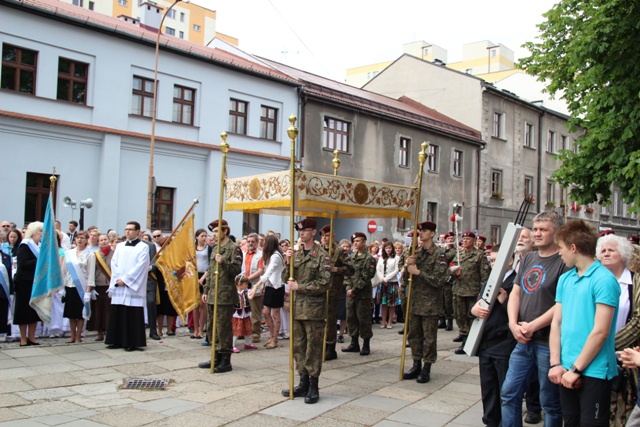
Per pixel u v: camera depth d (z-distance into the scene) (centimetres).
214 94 2172
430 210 3044
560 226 460
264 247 1048
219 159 2177
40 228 995
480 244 1363
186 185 2108
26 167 1722
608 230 599
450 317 1383
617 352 449
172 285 1014
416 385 779
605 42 1206
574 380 406
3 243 1097
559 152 1452
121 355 920
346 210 901
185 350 984
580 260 423
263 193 776
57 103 1781
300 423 590
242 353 992
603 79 1270
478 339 549
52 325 1066
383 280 1380
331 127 2538
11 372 781
